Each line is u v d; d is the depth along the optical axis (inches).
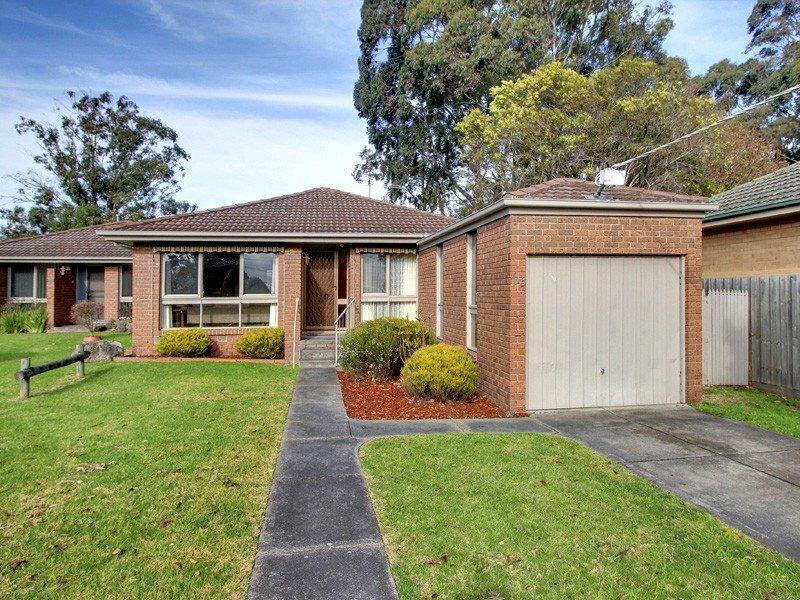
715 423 271.0
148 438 232.5
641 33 1020.5
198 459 205.9
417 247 537.3
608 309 306.0
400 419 279.4
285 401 315.0
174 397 319.9
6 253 779.4
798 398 336.2
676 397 315.0
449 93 1083.9
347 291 543.5
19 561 129.6
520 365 293.3
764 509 164.4
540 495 172.9
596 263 305.0
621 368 307.6
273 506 164.1
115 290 802.8
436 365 318.7
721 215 411.8
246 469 195.9
